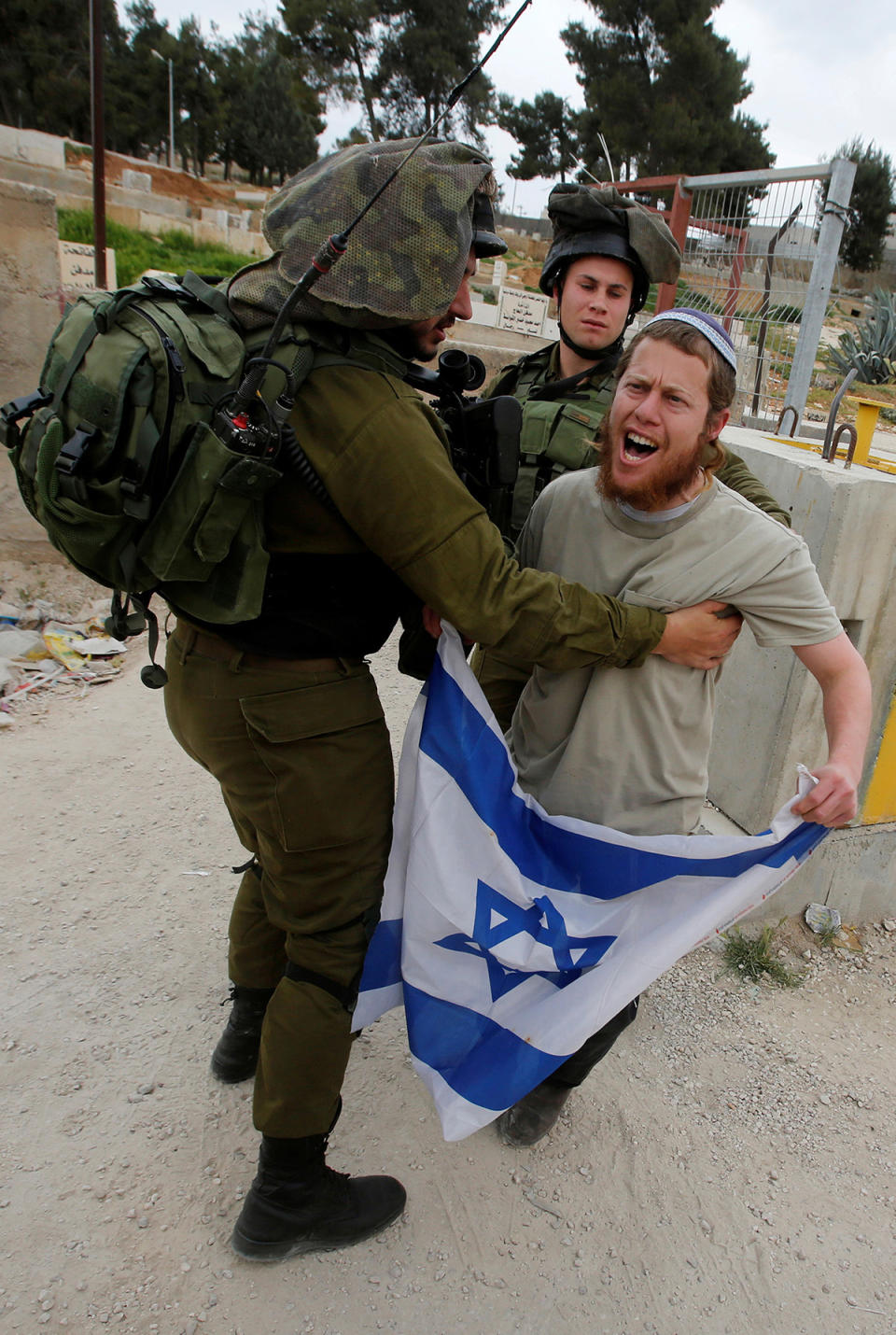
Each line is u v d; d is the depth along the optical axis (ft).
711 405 4.63
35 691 12.63
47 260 13.71
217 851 9.50
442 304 4.38
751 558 4.89
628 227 7.11
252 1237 5.38
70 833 9.59
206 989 7.68
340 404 4.22
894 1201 6.47
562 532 5.41
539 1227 5.98
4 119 157.79
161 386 4.01
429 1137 6.55
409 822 5.24
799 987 8.52
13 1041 6.98
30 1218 5.69
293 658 4.67
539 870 5.51
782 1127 6.98
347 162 4.39
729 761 9.08
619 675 5.14
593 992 5.08
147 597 4.73
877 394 44.01
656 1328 5.44
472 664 7.27
